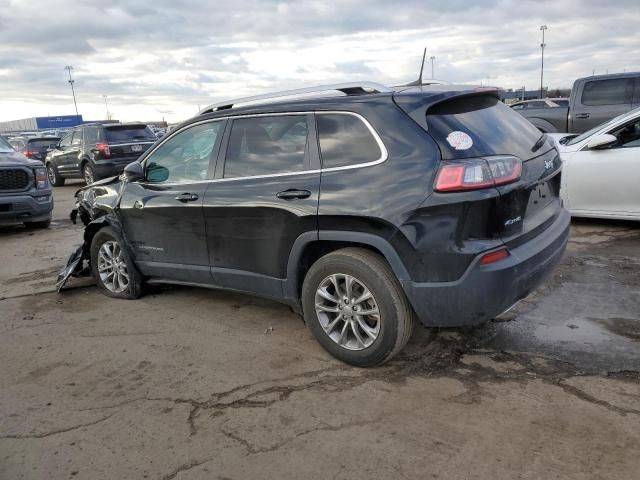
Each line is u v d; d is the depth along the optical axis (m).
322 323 3.62
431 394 3.14
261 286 3.96
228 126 4.10
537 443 2.64
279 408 3.11
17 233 9.25
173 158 4.53
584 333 3.80
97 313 4.86
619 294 4.49
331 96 3.66
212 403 3.21
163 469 2.63
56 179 17.06
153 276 4.93
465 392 3.14
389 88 3.57
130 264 5.00
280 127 3.77
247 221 3.85
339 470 2.55
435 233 3.03
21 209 8.86
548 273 3.42
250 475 2.55
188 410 3.15
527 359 3.48
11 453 2.82
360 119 3.37
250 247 3.91
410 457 2.60
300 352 3.81
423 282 3.12
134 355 3.92
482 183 2.98
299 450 2.71
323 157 3.50
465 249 3.00
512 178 3.12
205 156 4.24
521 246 3.21
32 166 9.08
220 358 3.79
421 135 3.15
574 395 3.04
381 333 3.32
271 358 3.74
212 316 4.60
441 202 2.99
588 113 10.43
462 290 3.04
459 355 3.59
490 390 3.15
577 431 2.71
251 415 3.05
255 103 4.02
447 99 3.30
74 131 15.84
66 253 7.43
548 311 4.23
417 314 3.22
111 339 4.24
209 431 2.92
